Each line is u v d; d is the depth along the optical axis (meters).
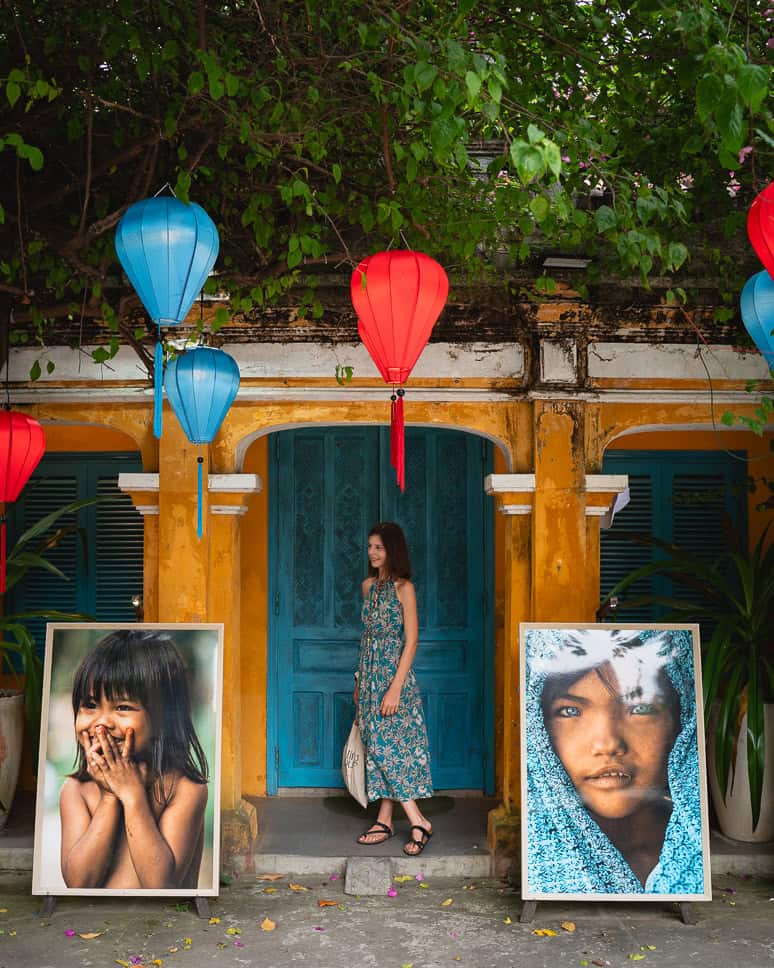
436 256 5.40
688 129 4.99
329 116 4.51
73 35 4.52
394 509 6.72
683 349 5.61
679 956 4.48
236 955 4.47
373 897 5.15
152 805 4.88
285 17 4.34
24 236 4.81
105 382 5.62
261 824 6.02
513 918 4.89
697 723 4.93
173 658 4.98
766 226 3.10
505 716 5.62
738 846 5.61
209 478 5.56
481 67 3.20
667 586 6.88
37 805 4.88
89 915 4.89
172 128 4.30
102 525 6.84
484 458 6.73
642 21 4.38
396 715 5.59
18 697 5.90
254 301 5.50
